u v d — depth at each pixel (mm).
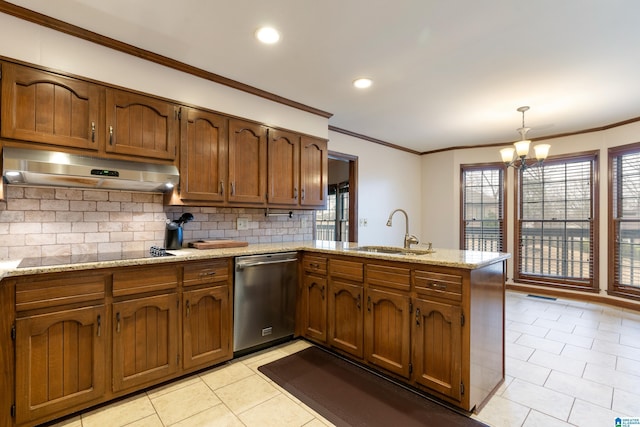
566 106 3404
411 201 5473
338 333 2604
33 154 1828
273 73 2666
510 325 3400
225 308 2439
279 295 2789
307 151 3412
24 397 1648
